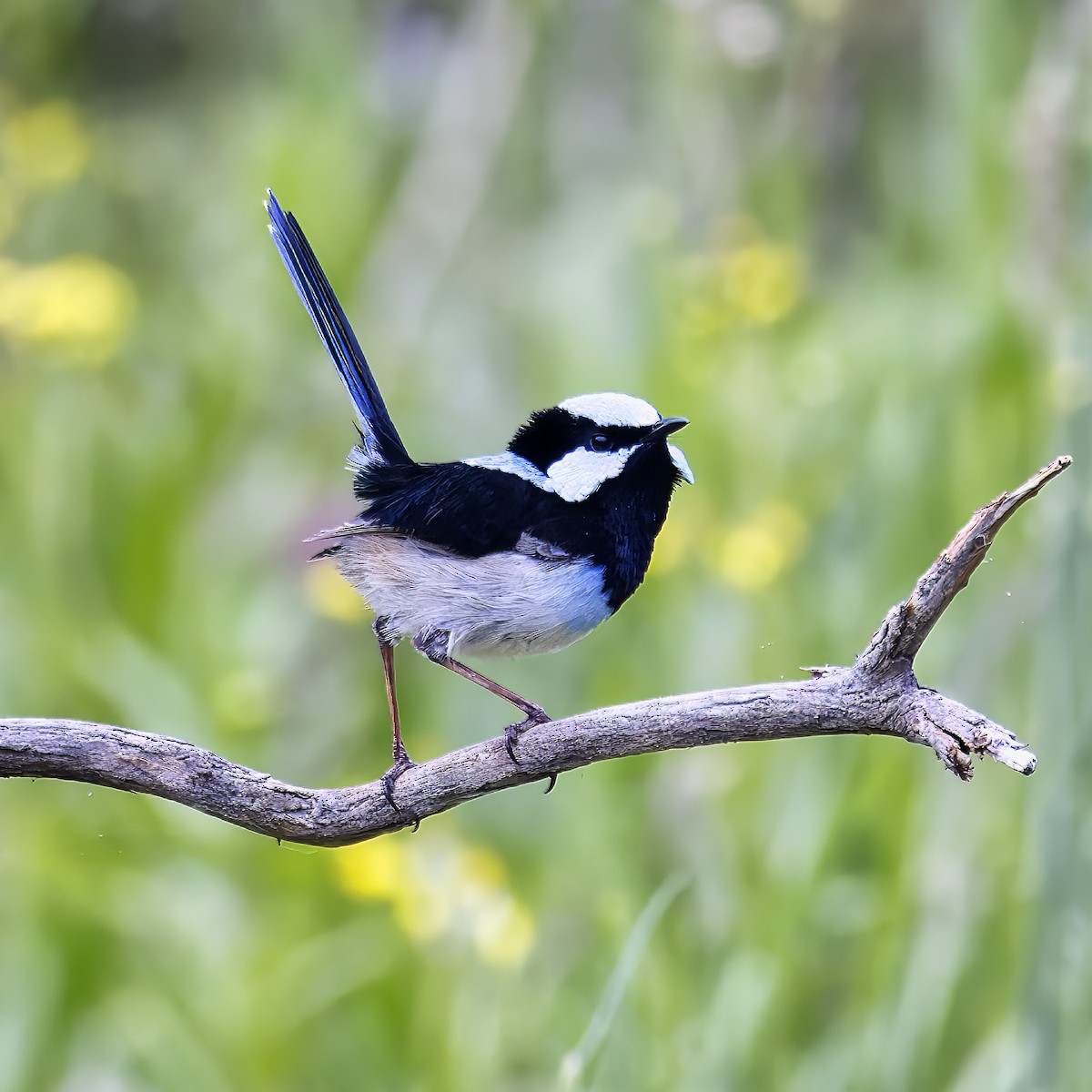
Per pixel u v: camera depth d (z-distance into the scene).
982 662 11.22
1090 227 11.95
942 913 9.45
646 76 16.88
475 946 9.23
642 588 11.55
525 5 16.95
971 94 13.34
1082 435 9.75
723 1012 8.79
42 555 11.80
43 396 12.93
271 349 14.98
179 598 11.95
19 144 17.05
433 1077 9.02
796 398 12.94
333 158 15.81
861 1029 9.02
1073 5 12.52
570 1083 7.56
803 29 15.16
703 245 14.93
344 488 13.95
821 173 16.28
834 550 11.72
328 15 16.77
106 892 9.61
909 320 13.97
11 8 18.38
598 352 13.56
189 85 21.03
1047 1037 8.62
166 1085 9.07
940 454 11.90
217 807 6.61
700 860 9.55
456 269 16.33
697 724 6.44
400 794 6.66
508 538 8.16
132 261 18.08
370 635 12.29
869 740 9.86
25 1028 9.58
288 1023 9.08
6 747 6.41
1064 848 8.82
